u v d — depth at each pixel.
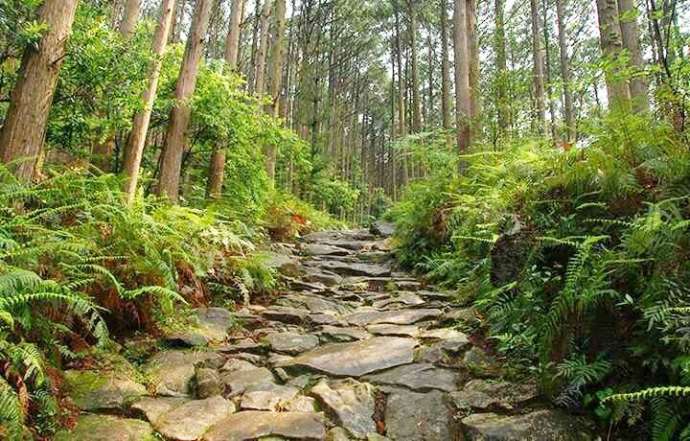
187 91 7.56
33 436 2.44
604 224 3.49
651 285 2.69
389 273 6.83
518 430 2.59
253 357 3.79
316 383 3.31
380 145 48.78
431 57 32.50
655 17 3.94
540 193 4.37
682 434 2.23
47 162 7.01
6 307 2.74
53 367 2.94
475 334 4.00
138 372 3.32
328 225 13.39
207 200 8.69
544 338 3.01
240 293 5.24
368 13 26.73
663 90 3.67
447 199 7.13
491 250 4.50
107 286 3.75
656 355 2.58
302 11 23.19
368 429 2.77
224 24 25.03
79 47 5.44
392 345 3.88
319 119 22.22
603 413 2.61
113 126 6.43
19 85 4.43
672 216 3.02
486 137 8.23
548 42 21.09
